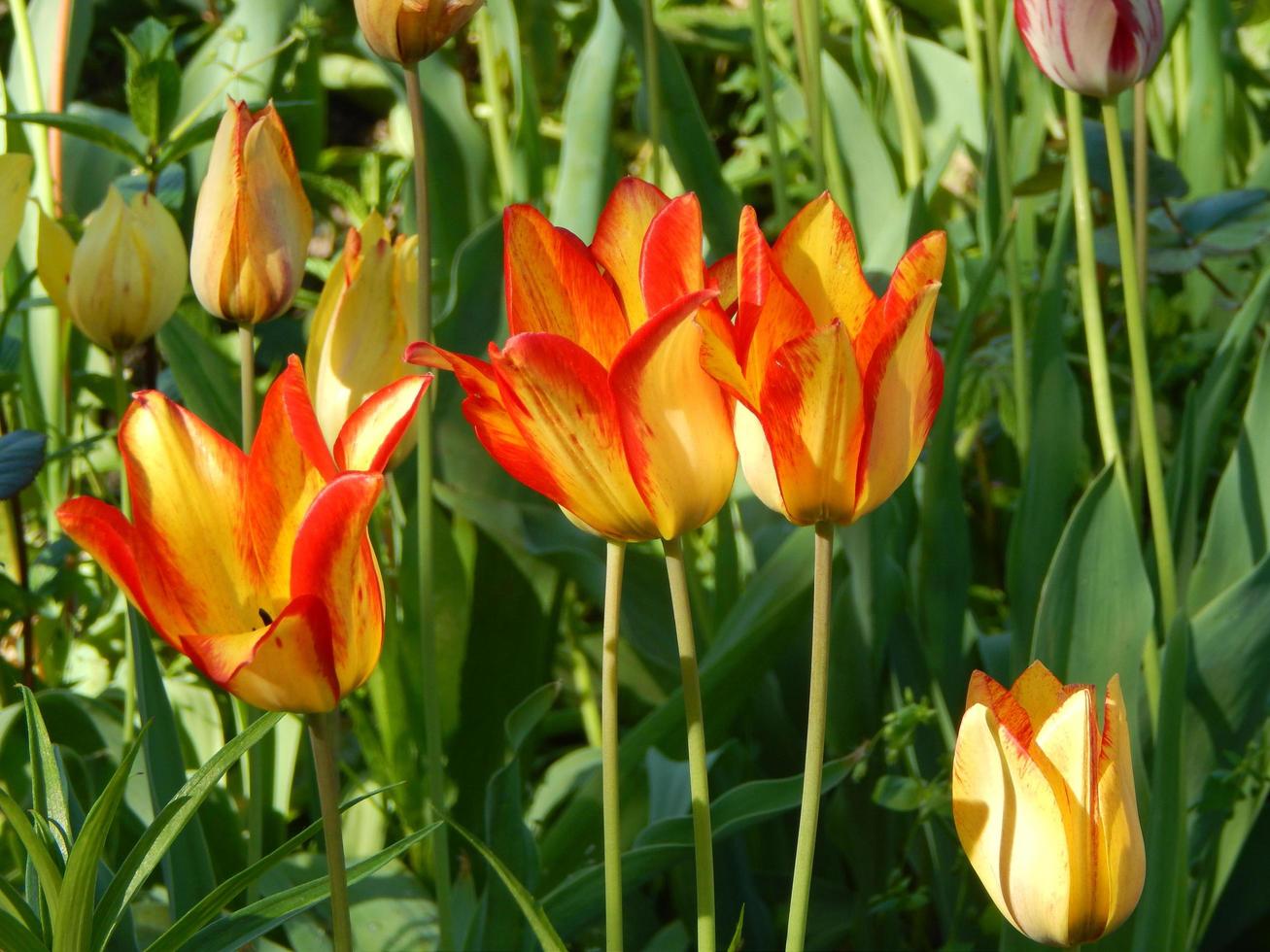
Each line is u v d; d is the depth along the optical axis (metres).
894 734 1.04
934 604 1.11
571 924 1.03
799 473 0.87
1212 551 1.09
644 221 0.90
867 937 1.11
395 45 0.98
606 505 0.88
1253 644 1.04
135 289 1.06
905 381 0.86
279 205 1.01
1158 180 1.16
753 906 1.09
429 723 1.03
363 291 1.01
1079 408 1.09
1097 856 0.88
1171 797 0.99
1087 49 1.00
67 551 1.16
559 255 0.88
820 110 1.10
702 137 1.14
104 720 1.12
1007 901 0.89
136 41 1.14
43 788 0.94
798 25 1.10
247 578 0.87
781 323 0.87
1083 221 1.03
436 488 1.15
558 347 0.86
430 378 0.87
